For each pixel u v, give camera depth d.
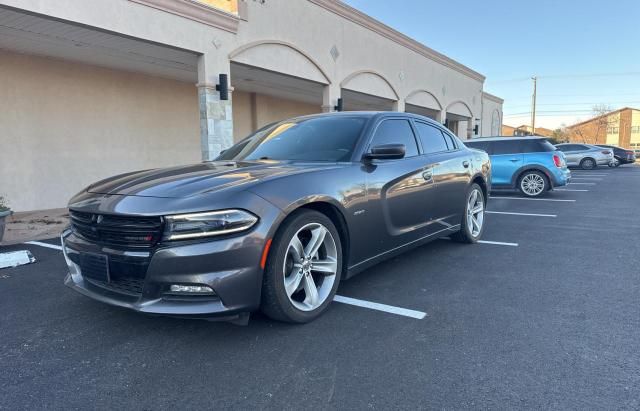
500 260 4.77
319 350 2.70
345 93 14.84
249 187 2.76
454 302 3.50
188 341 2.84
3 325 3.12
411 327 3.03
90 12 6.89
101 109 10.33
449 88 21.59
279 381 2.36
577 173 21.70
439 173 4.59
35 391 2.29
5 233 6.65
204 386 2.32
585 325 3.04
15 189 8.94
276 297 2.82
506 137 11.84
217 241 2.55
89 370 2.49
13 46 8.27
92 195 3.01
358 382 2.34
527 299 3.56
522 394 2.22
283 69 11.05
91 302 3.57
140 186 2.90
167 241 2.53
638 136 66.19
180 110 12.24
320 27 12.27
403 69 17.06
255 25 10.00
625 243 5.61
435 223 4.61
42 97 9.23
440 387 2.29
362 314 3.26
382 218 3.71
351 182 3.39
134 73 10.99
